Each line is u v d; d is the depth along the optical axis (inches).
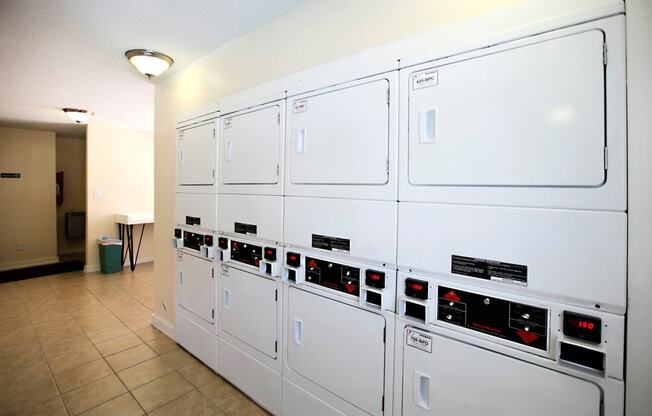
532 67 38.9
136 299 154.1
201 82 100.8
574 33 36.3
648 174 32.8
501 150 41.1
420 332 48.8
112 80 121.3
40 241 227.0
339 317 59.3
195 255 97.6
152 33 85.3
